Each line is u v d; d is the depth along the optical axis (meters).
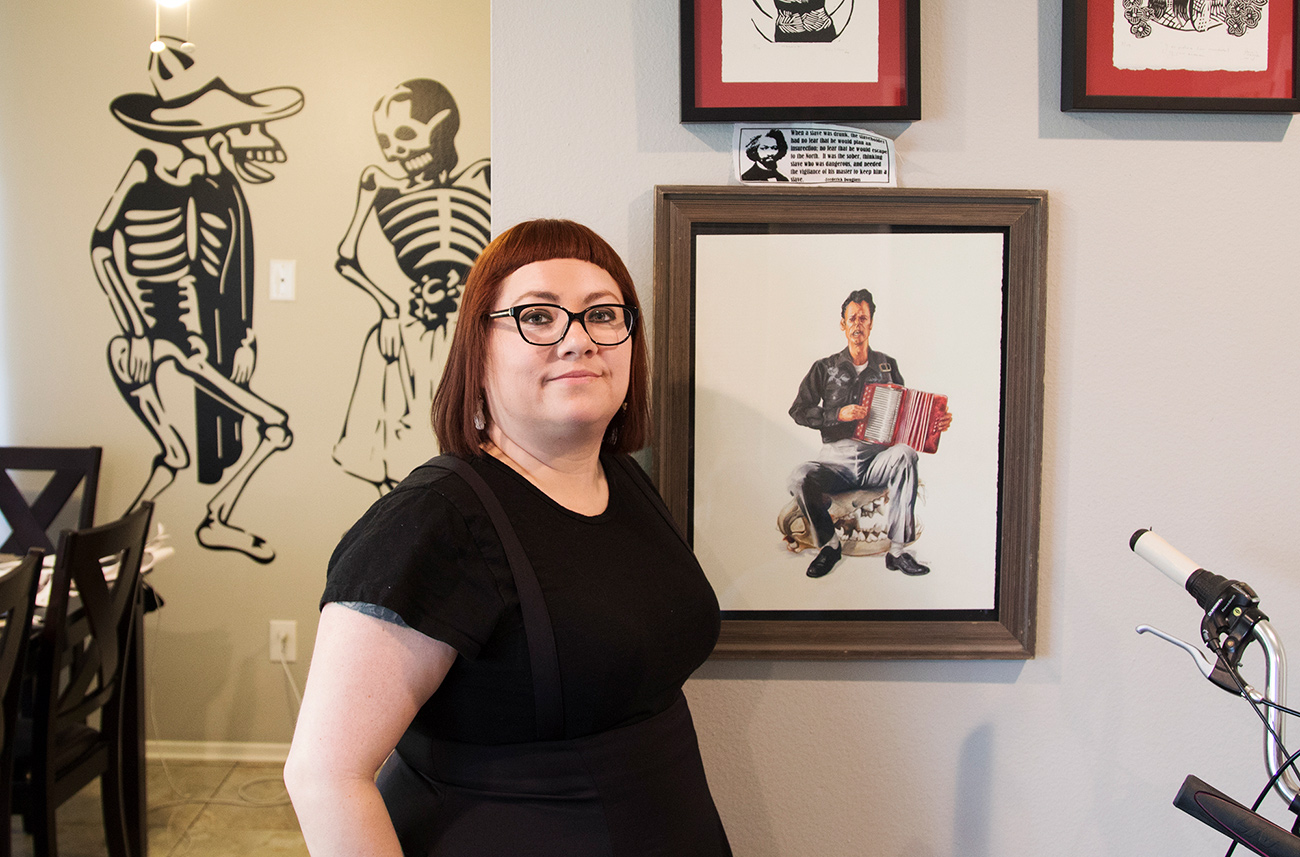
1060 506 1.14
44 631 1.58
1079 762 1.17
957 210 1.08
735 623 1.12
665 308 1.08
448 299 2.33
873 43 1.06
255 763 2.41
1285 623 1.15
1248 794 1.17
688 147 1.10
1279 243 1.12
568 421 0.81
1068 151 1.11
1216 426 1.13
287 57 2.27
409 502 0.75
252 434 2.35
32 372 2.33
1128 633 1.16
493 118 1.09
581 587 0.77
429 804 0.79
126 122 2.27
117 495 2.36
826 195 1.07
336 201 2.30
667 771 0.82
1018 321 1.10
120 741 1.84
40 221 2.29
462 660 0.75
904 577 1.13
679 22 1.07
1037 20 1.10
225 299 2.31
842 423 1.11
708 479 1.11
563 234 0.87
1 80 2.26
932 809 1.17
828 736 1.16
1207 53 1.07
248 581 2.39
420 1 2.28
